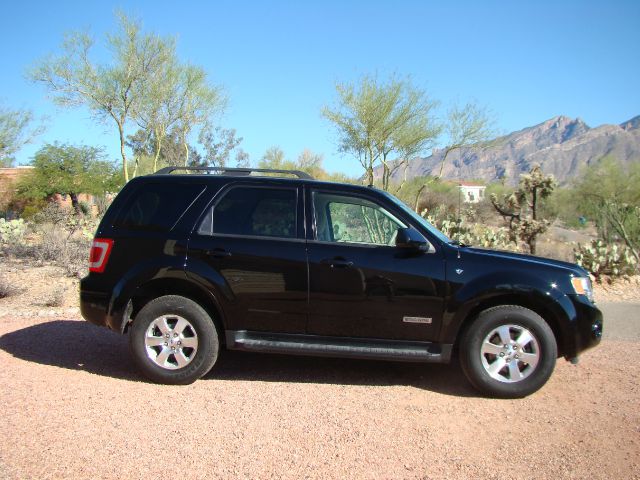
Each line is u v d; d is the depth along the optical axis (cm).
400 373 583
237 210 548
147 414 454
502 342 512
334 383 545
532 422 457
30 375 540
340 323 526
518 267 520
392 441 415
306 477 359
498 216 3306
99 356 613
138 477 354
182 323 528
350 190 553
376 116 1986
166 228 547
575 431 440
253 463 376
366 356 521
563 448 409
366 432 429
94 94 1777
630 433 438
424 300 518
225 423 440
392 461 384
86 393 498
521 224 1570
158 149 2009
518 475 369
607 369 607
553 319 529
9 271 1127
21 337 678
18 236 1441
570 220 3472
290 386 533
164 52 1853
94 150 3459
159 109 1933
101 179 3359
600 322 527
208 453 388
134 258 542
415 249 522
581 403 501
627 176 3055
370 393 518
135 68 1823
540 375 507
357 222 545
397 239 518
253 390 519
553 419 463
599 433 437
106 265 546
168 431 423
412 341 525
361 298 521
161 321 530
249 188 556
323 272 524
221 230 542
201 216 546
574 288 518
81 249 1311
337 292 523
